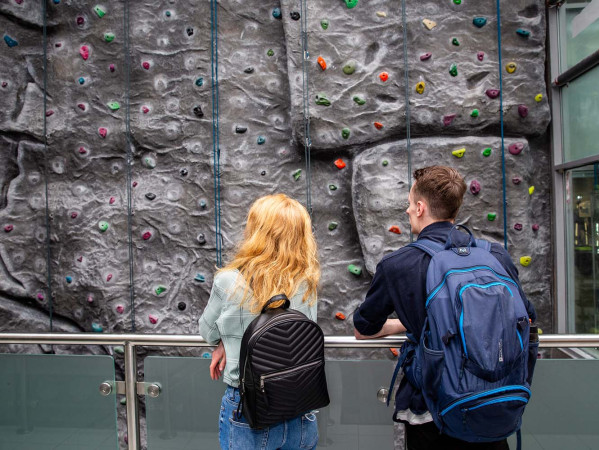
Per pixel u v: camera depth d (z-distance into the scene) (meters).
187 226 2.84
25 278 2.95
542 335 1.24
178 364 1.37
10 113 2.89
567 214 2.62
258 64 2.78
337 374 1.31
